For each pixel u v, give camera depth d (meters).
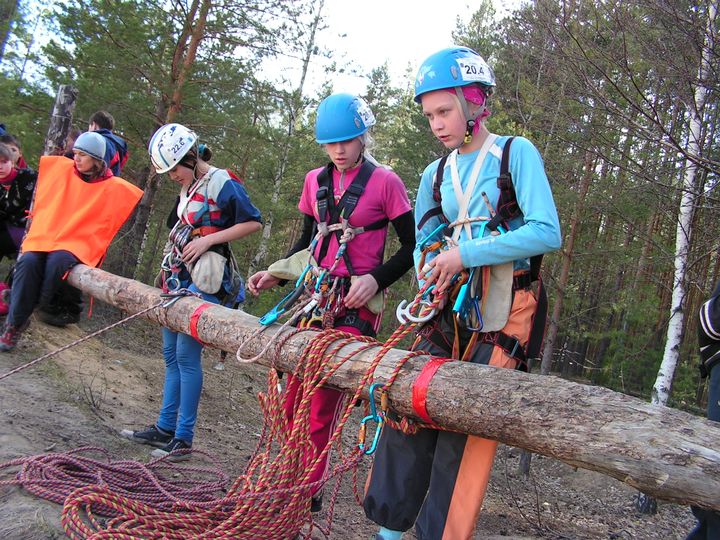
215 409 6.54
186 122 11.29
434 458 2.47
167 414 3.99
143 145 11.05
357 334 3.10
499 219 2.46
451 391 2.19
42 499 2.69
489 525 6.10
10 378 4.43
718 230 7.95
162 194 13.51
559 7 6.75
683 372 13.68
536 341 2.48
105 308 9.09
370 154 3.21
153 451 3.83
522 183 2.41
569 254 9.35
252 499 2.47
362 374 2.46
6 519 2.48
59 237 4.80
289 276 3.26
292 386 3.04
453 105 2.48
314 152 16.03
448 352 2.59
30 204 5.70
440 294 2.45
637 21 6.09
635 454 1.76
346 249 3.12
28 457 3.02
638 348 13.27
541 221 2.30
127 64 10.50
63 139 5.78
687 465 1.68
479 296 2.45
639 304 12.43
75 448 3.54
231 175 3.95
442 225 2.67
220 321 3.23
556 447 1.92
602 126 6.88
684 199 7.88
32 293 4.79
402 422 2.41
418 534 2.44
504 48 9.60
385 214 3.13
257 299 14.41
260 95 12.38
